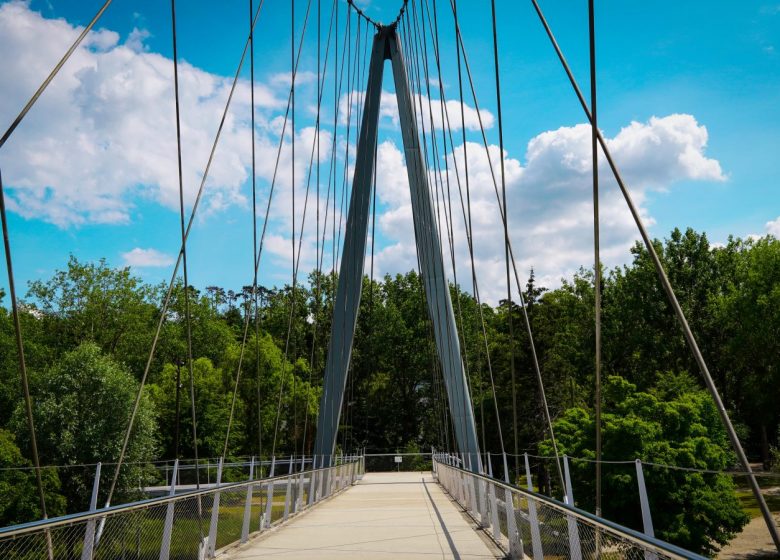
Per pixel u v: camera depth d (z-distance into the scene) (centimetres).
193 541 682
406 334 5484
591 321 4322
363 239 2488
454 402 2261
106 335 3772
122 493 2275
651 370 3909
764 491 2347
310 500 1469
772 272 3466
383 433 5334
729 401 3834
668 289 386
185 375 3906
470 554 786
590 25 450
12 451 1967
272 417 4256
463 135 1255
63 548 412
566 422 2506
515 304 4641
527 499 673
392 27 2655
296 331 5962
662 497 1766
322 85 1931
